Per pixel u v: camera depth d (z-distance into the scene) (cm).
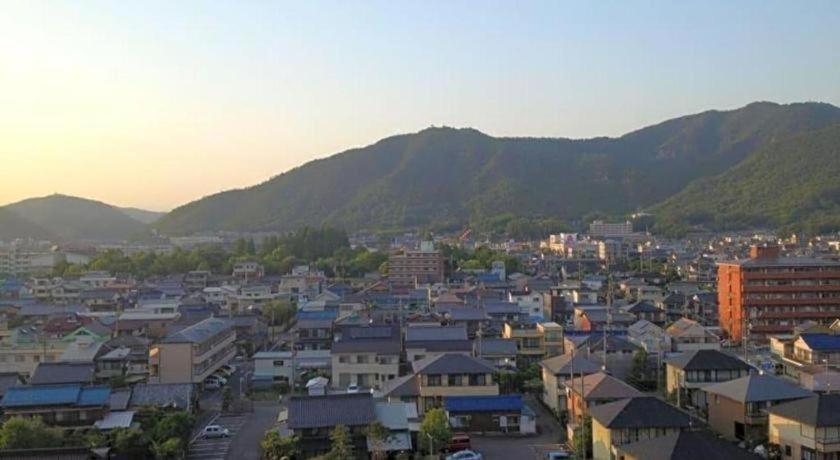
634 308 11375
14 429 5116
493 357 8231
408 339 8594
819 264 10869
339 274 19062
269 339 11281
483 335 9388
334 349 8050
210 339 8444
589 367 6781
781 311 10812
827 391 6438
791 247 18575
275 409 7162
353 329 9000
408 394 6569
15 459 4553
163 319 10388
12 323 10900
